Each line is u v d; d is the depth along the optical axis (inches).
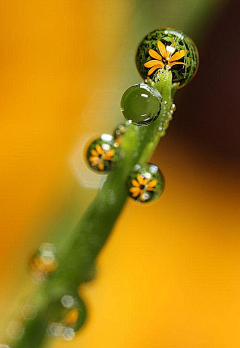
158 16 5.0
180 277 5.7
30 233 5.1
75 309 4.3
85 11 5.4
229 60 5.5
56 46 5.4
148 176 4.1
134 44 5.2
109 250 5.6
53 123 5.4
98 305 5.4
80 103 5.4
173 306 5.6
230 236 5.8
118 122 5.3
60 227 5.0
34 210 5.2
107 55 5.3
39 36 5.4
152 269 5.6
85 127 5.4
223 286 5.7
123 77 5.3
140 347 5.4
